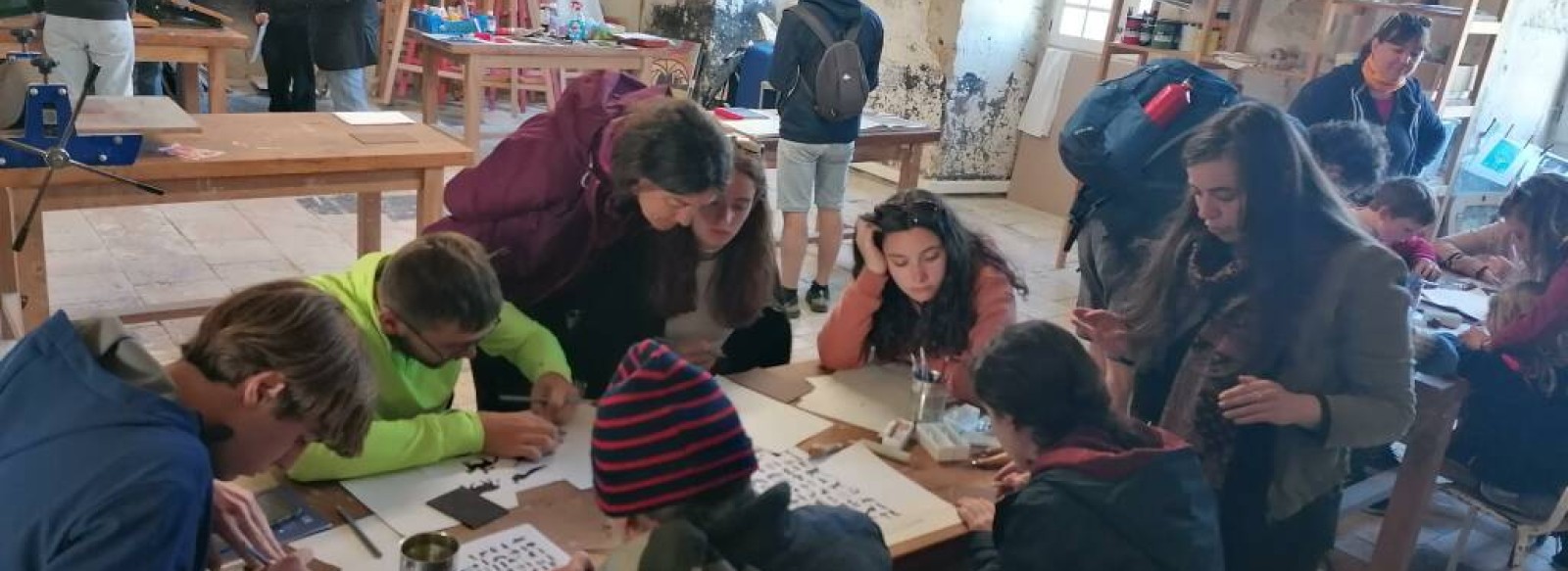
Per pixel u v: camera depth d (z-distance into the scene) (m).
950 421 2.12
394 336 1.78
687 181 1.93
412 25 6.81
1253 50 5.18
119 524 1.07
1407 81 3.63
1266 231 1.80
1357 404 1.82
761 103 6.80
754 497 1.22
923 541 1.73
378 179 3.42
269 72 6.28
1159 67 2.66
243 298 1.27
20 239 2.79
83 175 2.89
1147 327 2.01
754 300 2.37
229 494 1.52
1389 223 2.64
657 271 2.26
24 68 2.84
